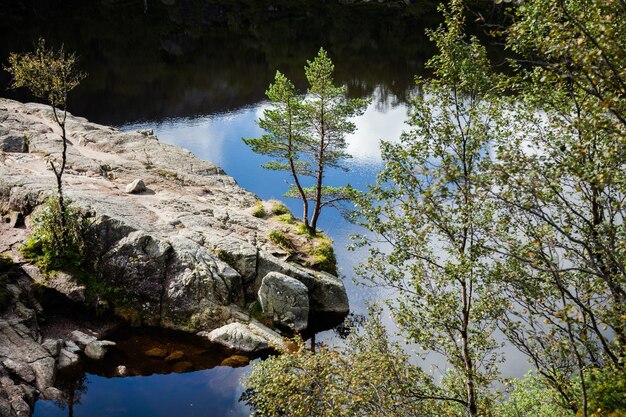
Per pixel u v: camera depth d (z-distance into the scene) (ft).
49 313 91.97
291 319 99.50
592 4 36.06
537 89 45.21
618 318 37.24
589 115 42.80
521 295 42.78
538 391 56.39
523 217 43.98
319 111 121.90
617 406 38.50
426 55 366.43
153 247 98.43
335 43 402.31
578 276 42.75
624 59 32.55
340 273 116.57
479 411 47.60
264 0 489.26
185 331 94.17
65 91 96.89
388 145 47.47
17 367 75.82
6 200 108.37
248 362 87.10
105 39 374.63
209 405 76.07
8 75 266.16
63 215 97.45
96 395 76.95
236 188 148.25
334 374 51.16
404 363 49.47
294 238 122.52
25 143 136.56
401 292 49.01
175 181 139.23
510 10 42.45
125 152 152.35
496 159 38.27
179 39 398.21
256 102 279.69
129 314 94.43
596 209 43.01
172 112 258.16
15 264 94.79
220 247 104.73
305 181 176.04
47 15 401.49
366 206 47.57
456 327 46.42
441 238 47.29
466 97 48.96
